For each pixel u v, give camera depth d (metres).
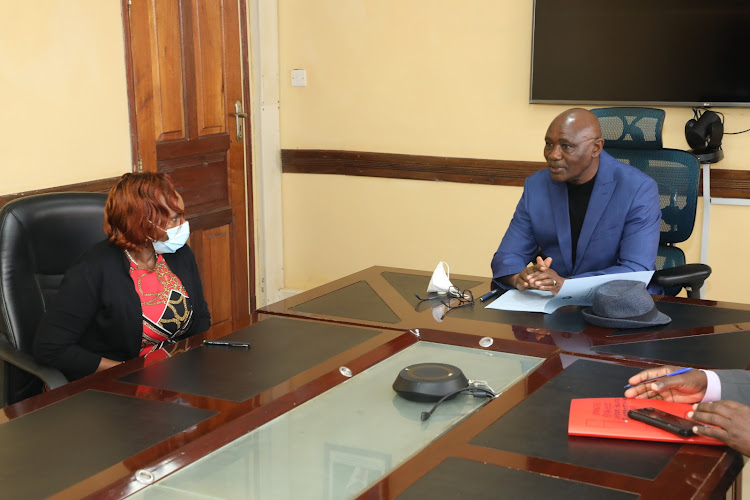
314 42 4.51
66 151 3.24
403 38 4.31
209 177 4.15
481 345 1.84
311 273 4.80
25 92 3.04
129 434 1.36
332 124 4.57
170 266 2.27
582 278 2.11
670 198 2.84
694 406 1.41
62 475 1.22
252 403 1.48
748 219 3.74
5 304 2.15
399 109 4.39
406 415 1.44
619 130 2.88
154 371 1.68
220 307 4.34
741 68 3.59
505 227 4.26
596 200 2.49
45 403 1.51
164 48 3.73
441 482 1.18
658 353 1.77
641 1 3.70
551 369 1.67
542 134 4.09
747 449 1.26
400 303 2.21
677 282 2.43
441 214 4.39
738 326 1.97
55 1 3.14
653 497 1.13
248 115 4.39
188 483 1.19
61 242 2.28
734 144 3.71
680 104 3.72
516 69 4.09
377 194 4.54
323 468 1.23
